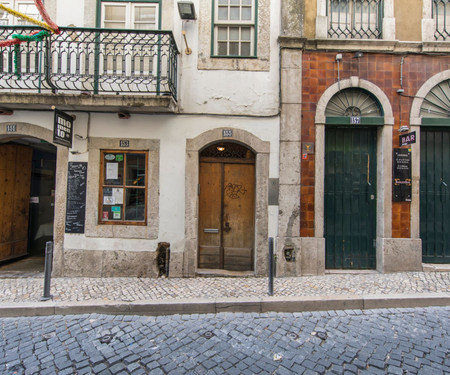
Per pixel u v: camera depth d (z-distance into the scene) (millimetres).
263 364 2537
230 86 4984
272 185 4930
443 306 3775
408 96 4996
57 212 4934
